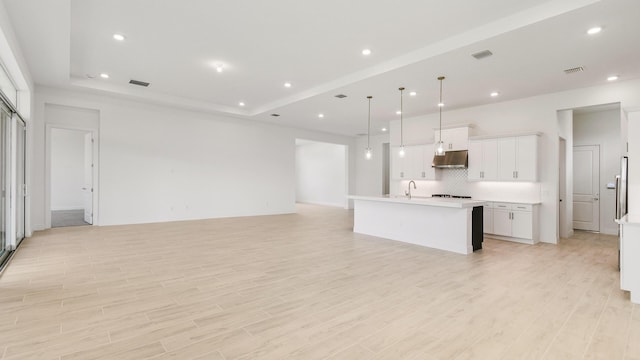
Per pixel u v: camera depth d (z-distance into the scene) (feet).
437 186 25.76
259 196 32.19
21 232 18.52
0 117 14.55
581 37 12.36
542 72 16.29
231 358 6.87
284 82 20.40
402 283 11.93
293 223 27.14
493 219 21.26
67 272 12.66
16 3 10.61
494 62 15.03
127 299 10.06
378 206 21.47
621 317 9.14
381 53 15.58
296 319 8.84
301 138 35.65
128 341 7.51
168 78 20.02
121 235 20.36
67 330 7.98
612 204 23.86
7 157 15.67
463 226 16.88
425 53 14.76
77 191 35.58
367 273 13.14
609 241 20.79
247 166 31.24
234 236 20.84
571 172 23.44
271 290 11.06
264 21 12.67
